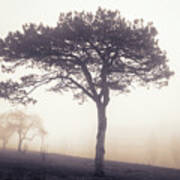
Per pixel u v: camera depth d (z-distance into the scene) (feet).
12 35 55.16
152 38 54.34
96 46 53.01
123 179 45.55
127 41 50.24
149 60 55.57
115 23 51.96
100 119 55.47
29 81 55.31
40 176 39.45
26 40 52.01
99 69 62.44
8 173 40.06
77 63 56.24
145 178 49.80
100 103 56.80
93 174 50.26
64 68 58.13
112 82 63.62
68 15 54.13
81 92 70.28
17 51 52.95
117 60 57.00
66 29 50.37
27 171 45.62
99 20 52.95
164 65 58.90
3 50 54.08
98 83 61.82
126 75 61.87
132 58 55.72
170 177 55.67
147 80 61.57
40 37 51.75
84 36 49.62
